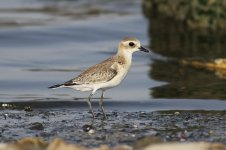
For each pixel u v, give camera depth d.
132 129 13.75
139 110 15.98
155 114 15.31
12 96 17.56
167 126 13.99
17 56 22.81
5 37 25.72
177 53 23.20
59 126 14.12
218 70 20.66
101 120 14.74
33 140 11.86
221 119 14.65
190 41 24.97
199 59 22.20
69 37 26.16
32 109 16.03
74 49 24.12
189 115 15.12
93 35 26.61
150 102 16.81
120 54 15.34
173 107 16.19
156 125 14.10
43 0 35.69
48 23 28.86
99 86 14.95
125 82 19.27
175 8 28.66
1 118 14.91
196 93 17.70
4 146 11.03
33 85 18.91
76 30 27.42
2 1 35.16
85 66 21.48
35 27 27.77
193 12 26.83
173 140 12.73
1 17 30.22
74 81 14.92
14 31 26.75
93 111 15.86
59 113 15.55
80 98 17.36
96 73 14.87
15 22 28.91
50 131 13.66
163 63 21.88
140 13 31.17
